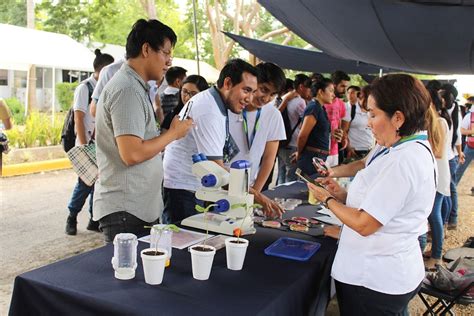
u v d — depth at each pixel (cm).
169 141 196
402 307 156
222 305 133
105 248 178
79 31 1872
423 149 147
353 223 149
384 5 416
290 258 177
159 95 441
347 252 159
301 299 158
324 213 251
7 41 1109
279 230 218
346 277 157
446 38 447
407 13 418
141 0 1302
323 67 987
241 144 275
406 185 142
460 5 388
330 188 197
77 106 392
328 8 459
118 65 344
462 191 728
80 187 417
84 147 253
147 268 144
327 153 442
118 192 196
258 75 237
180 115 232
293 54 897
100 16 1861
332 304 295
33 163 764
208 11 1465
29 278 146
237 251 160
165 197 259
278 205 238
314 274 170
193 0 626
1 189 625
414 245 156
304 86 497
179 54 2153
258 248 189
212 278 154
